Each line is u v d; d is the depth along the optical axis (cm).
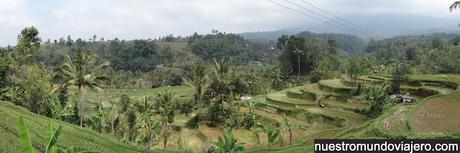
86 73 4691
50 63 15600
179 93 11431
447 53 9350
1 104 3819
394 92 6284
